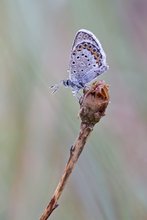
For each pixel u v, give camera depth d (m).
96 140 0.56
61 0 0.59
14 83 0.58
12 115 0.59
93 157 0.56
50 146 0.58
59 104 0.58
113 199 0.55
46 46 0.59
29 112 0.58
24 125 0.59
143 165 0.60
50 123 0.58
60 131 0.58
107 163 0.56
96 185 0.56
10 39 0.58
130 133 0.61
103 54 0.48
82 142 0.45
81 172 0.56
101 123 0.59
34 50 0.58
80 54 0.49
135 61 0.61
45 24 0.59
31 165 0.59
